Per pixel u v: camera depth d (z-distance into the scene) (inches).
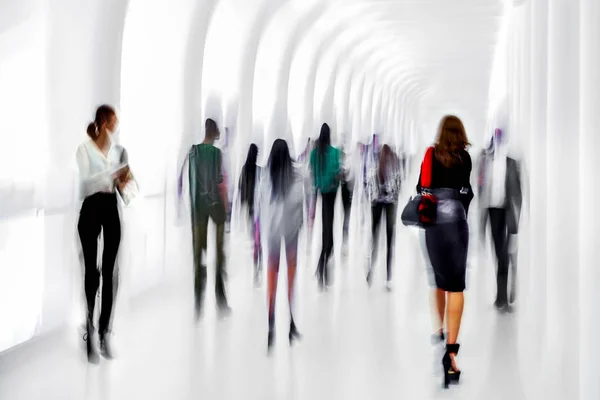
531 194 258.8
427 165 194.1
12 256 235.0
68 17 262.8
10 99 231.1
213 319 276.4
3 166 228.8
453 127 195.2
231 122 458.9
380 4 488.4
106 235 217.5
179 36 373.7
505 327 246.5
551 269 163.8
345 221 405.7
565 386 145.8
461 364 202.2
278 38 520.4
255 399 171.9
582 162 109.3
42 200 257.3
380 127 1023.6
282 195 222.4
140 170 388.5
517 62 374.9
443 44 684.1
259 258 355.3
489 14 497.7
